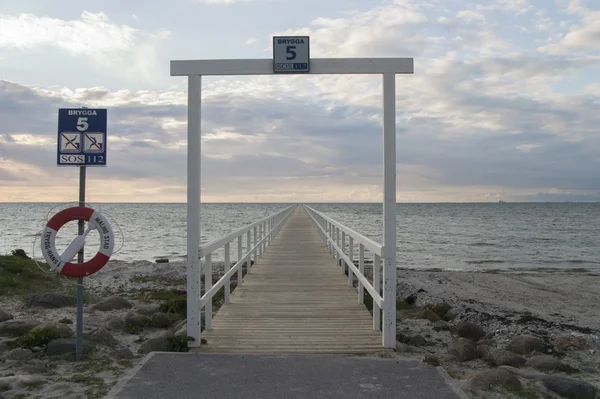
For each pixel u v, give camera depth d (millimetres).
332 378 4383
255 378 4363
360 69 5387
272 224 18703
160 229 46750
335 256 13047
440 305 10250
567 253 26781
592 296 12914
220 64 5445
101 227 4871
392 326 5523
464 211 122750
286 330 6270
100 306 8383
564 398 4305
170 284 12820
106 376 4488
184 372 4488
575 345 6707
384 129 5375
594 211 122125
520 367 5527
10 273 11430
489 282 15273
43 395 3980
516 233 42719
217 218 67375
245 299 8195
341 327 6434
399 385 4234
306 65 5414
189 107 5461
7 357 4922
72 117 4820
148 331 6910
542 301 12117
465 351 5914
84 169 4879
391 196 5445
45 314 7809
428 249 28828
